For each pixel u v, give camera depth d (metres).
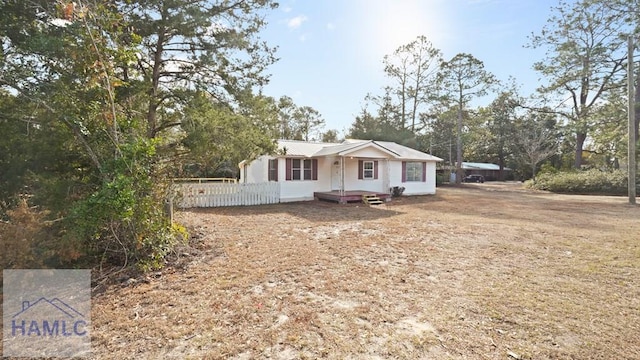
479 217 10.20
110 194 4.45
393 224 8.92
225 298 3.86
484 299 3.81
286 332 3.06
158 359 2.64
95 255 5.09
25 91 4.74
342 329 3.12
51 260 4.69
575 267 5.02
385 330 3.10
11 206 5.38
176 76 10.42
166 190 5.78
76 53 4.69
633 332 3.02
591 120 20.34
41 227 4.68
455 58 27.33
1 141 5.18
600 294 3.94
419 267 5.07
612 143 21.38
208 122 8.20
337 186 16.59
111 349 2.79
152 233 5.04
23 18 5.16
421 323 3.24
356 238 7.14
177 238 5.86
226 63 10.05
